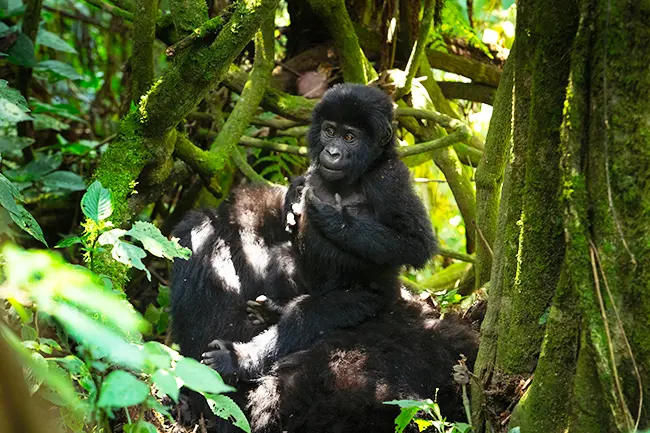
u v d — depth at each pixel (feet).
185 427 22.74
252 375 23.36
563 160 15.44
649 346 14.71
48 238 35.73
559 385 16.26
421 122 33.27
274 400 21.88
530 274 17.63
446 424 18.37
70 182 33.42
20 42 33.83
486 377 18.71
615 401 14.58
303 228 26.40
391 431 21.35
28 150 36.19
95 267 22.09
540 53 16.65
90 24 42.70
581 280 15.01
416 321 24.91
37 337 17.10
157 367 12.89
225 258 25.98
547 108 16.74
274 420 21.80
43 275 12.30
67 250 34.53
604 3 14.89
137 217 30.91
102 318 17.03
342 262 25.82
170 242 18.29
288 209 27.20
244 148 36.06
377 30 35.53
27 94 36.09
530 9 17.39
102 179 24.93
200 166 28.71
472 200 32.91
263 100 32.71
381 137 26.89
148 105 24.88
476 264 27.61
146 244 17.74
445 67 36.17
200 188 34.96
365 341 23.11
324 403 21.59
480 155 35.14
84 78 42.78
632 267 14.76
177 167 33.71
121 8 33.88
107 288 16.87
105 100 41.88
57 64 35.53
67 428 16.49
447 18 36.17
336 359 22.47
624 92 14.83
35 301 13.99
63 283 11.96
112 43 42.04
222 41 23.39
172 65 24.93
